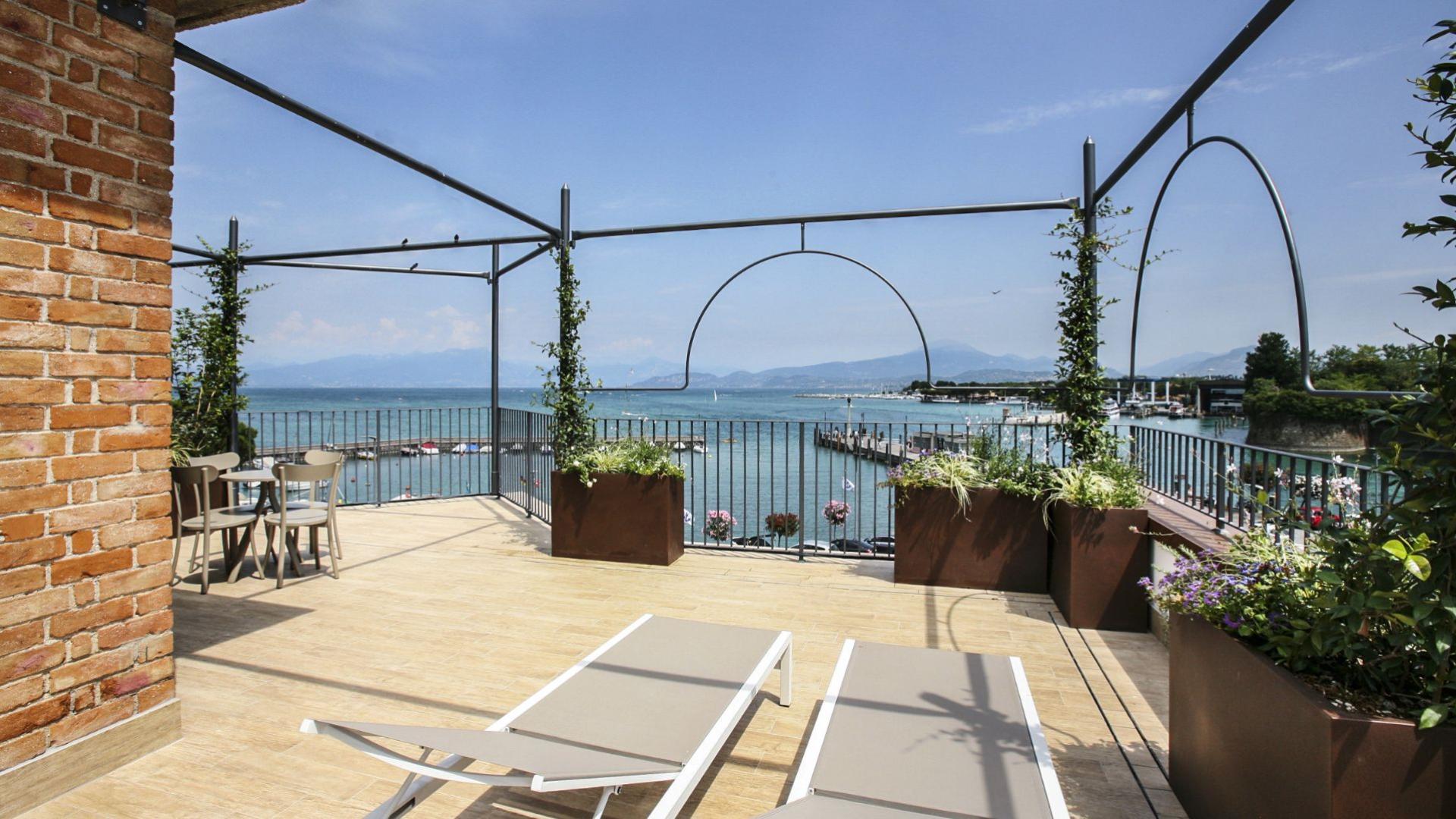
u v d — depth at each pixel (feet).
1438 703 4.80
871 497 53.72
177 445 21.39
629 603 14.85
